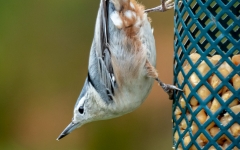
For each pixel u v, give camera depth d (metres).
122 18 7.61
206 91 6.76
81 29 12.64
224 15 7.14
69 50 12.63
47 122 12.55
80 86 12.58
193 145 6.95
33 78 12.60
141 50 7.61
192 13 6.85
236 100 6.59
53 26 12.66
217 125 6.66
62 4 12.64
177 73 7.33
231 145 6.62
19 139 12.45
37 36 12.62
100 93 8.28
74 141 12.30
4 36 12.59
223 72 6.61
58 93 12.58
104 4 7.79
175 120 7.36
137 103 8.19
